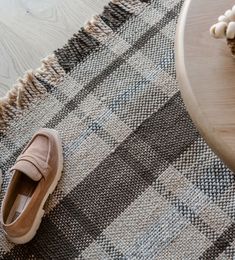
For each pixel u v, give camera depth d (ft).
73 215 4.25
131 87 4.62
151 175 4.27
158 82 4.58
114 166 4.37
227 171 4.15
